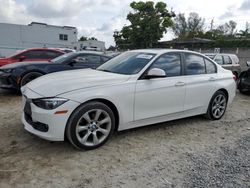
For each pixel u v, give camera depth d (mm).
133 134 4746
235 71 12250
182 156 3953
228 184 3219
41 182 3105
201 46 43281
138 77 4398
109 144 4250
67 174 3299
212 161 3816
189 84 5082
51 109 3621
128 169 3496
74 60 8430
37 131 3807
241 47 36438
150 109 4555
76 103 3711
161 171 3482
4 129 4699
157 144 4355
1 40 43844
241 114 6602
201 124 5543
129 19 41688
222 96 5875
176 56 5090
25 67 7598
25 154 3762
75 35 50219
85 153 3877
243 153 4133
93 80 4055
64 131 3697
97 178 3246
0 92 8219
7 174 3230
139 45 42250
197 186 3150
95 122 3965
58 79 4125
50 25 47531
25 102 4043
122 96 4148
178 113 5035
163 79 4691
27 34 45688
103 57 9039
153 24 40250
